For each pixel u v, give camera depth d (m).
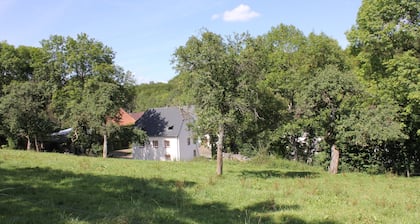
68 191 12.57
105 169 20.41
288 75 36.59
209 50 18.33
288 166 32.25
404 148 29.91
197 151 60.19
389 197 15.15
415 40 24.81
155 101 103.50
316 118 25.09
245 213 10.69
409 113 25.39
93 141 44.34
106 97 37.22
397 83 23.66
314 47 38.38
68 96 43.59
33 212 8.97
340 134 24.39
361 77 28.42
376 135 22.50
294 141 42.09
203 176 20.19
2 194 11.09
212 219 9.66
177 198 12.66
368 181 21.75
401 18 24.75
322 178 22.38
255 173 23.78
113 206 10.51
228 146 41.34
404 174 29.69
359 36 26.48
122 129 41.88
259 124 21.98
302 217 10.34
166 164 27.59
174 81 20.00
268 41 42.34
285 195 14.50
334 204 12.86
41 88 43.66
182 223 8.97
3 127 44.03
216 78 18.98
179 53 19.11
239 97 19.12
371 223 9.93
